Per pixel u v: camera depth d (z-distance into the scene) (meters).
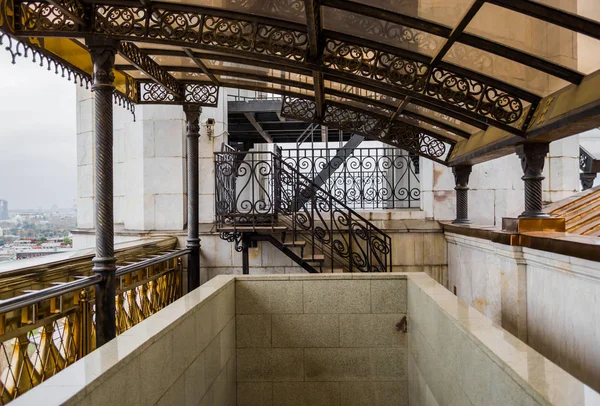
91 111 8.59
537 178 4.39
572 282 3.56
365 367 4.92
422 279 4.60
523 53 3.43
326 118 6.29
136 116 7.83
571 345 3.57
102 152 3.94
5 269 3.29
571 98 3.41
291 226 7.48
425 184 7.80
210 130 7.90
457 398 2.87
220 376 4.23
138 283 5.23
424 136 6.45
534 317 4.27
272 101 9.05
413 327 4.54
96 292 3.82
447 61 3.99
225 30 3.90
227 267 7.66
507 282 4.76
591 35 2.84
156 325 2.86
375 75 4.05
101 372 2.03
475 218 7.60
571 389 1.72
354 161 8.84
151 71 5.10
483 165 7.60
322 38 3.97
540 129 3.79
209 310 3.88
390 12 3.39
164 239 6.82
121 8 3.84
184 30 3.88
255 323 4.98
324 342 4.94
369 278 4.92
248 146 12.62
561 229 4.38
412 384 4.61
